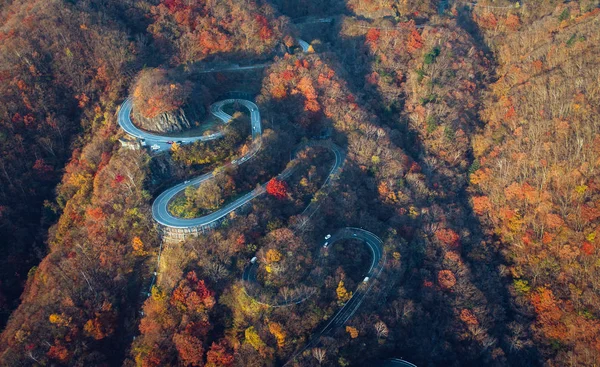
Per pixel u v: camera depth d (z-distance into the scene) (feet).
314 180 529.86
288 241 446.60
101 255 437.17
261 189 499.92
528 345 442.09
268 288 414.41
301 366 374.84
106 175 490.08
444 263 485.15
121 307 425.69
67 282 423.23
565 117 546.26
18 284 481.87
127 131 540.52
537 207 508.12
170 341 383.86
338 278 440.45
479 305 454.40
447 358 426.10
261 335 387.55
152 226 456.45
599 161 494.59
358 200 534.78
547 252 482.28
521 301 471.21
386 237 497.87
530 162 537.24
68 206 504.84
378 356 420.77
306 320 403.34
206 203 469.57
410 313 436.35
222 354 374.22
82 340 397.39
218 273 417.90
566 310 445.37
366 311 425.69
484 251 512.22
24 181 535.60
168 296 402.52
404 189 550.77
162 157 501.15
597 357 412.36
